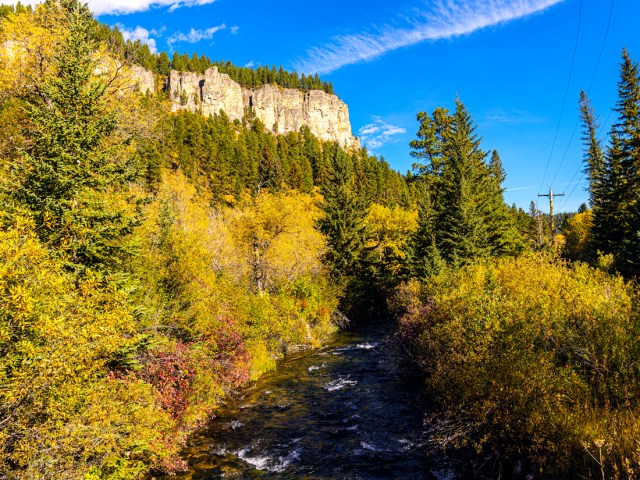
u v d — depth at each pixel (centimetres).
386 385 1423
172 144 6888
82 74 974
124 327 707
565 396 681
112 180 975
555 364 790
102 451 661
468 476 730
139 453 793
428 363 1190
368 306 3534
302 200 2939
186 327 1231
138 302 1089
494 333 886
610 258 1756
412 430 993
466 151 3719
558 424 640
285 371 1756
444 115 4553
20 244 570
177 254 1302
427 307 1448
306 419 1162
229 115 18788
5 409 538
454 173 3481
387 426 1045
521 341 823
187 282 1323
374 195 7569
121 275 922
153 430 791
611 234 3219
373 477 794
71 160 888
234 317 1669
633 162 3231
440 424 933
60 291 600
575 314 892
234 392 1427
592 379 716
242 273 2280
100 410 640
